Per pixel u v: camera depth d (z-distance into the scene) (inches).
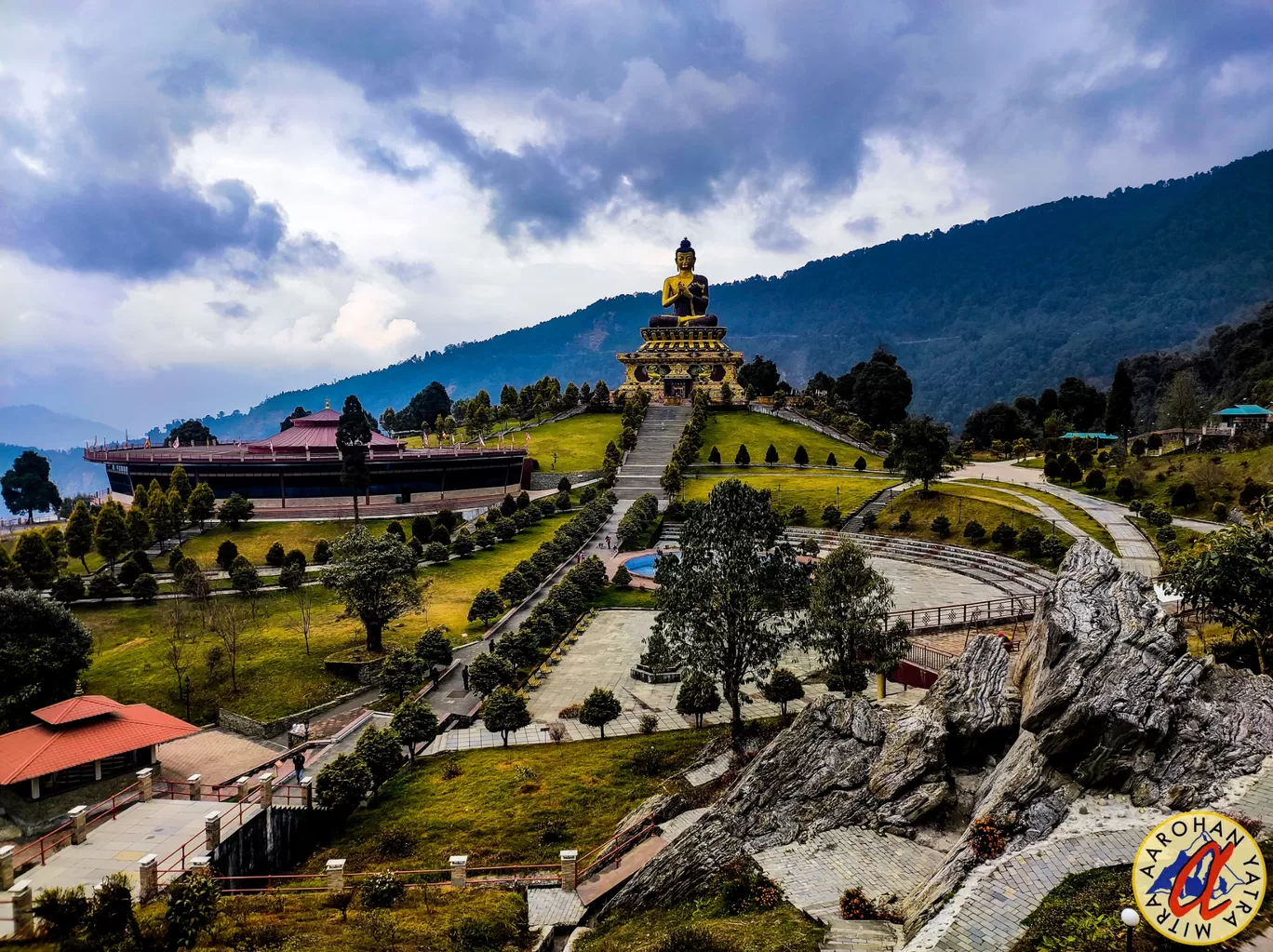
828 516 3476.9
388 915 983.0
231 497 3430.1
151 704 1886.1
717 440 5378.9
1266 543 1211.9
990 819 827.4
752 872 930.7
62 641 1683.1
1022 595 2252.7
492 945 952.3
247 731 1802.4
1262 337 6013.8
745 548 1438.2
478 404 5846.5
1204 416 4387.3
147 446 5201.8
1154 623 930.1
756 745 1419.8
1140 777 824.9
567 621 2301.9
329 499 3949.3
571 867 1074.1
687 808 1227.9
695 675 1508.4
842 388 6953.7
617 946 901.2
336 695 1964.8
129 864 1138.0
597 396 6491.1
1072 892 703.7
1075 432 5157.5
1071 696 873.5
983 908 710.5
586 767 1461.6
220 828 1141.7
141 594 2485.2
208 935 903.7
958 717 1008.9
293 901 1039.0
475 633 2349.9
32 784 1321.4
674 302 6894.7
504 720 1593.3
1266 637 1213.7
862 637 1440.7
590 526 3508.9
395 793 1455.5
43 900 885.2
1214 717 842.2
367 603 2143.2
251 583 2613.2
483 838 1243.2
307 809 1326.3
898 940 757.3
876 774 1002.1
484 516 3887.8
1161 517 2637.8
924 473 3437.5
